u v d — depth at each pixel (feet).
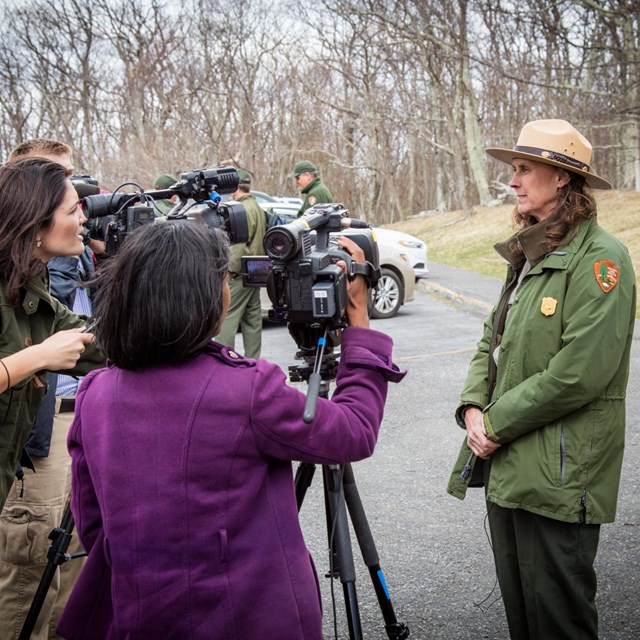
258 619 5.63
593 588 8.48
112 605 6.04
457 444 18.65
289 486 6.07
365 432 6.10
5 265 7.63
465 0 84.38
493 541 9.07
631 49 63.98
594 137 76.84
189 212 9.59
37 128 138.62
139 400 5.72
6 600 9.50
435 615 11.25
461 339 31.58
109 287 5.76
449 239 77.77
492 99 122.72
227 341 23.26
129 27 100.53
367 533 8.89
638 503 14.64
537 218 8.95
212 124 80.02
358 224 7.43
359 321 6.80
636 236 56.59
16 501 9.50
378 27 103.14
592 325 7.89
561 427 8.20
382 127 115.85
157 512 5.58
